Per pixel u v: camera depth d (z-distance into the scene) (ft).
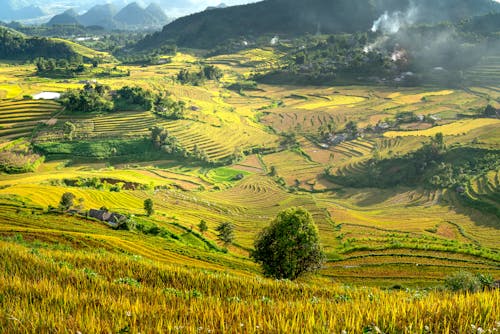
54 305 23.08
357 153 576.61
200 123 618.03
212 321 18.89
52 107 550.36
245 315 20.34
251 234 266.77
